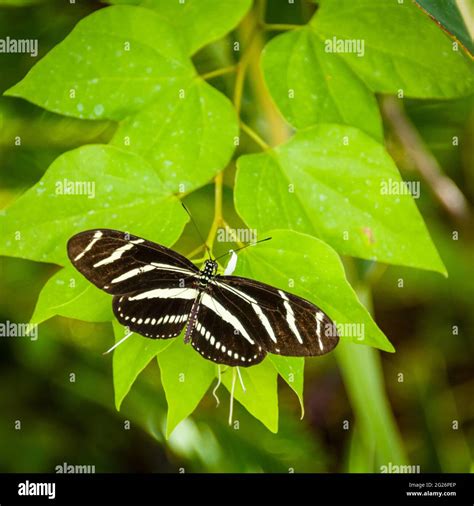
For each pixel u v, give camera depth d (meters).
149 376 0.69
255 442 0.68
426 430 0.71
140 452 0.69
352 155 0.53
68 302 0.51
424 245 0.52
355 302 0.51
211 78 0.60
